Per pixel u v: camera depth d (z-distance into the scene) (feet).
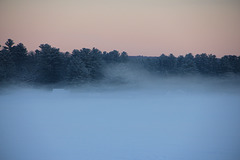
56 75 302.86
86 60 302.86
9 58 299.79
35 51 341.82
